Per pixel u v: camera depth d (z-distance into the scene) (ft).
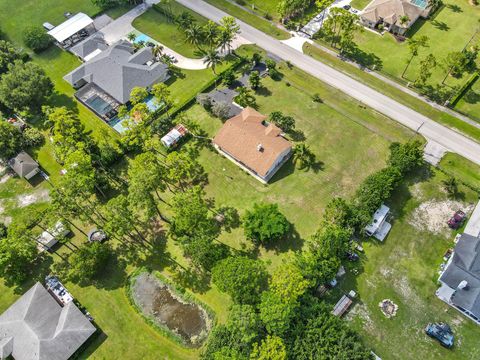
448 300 241.76
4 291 265.54
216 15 445.37
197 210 252.01
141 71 369.91
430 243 268.21
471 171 301.84
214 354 214.90
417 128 329.93
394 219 280.31
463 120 333.62
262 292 230.07
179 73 388.37
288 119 320.29
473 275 238.07
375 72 373.20
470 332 232.73
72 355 231.71
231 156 319.27
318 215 284.00
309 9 444.96
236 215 288.10
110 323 247.29
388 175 278.46
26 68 359.25
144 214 283.79
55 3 474.08
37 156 335.26
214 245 260.62
